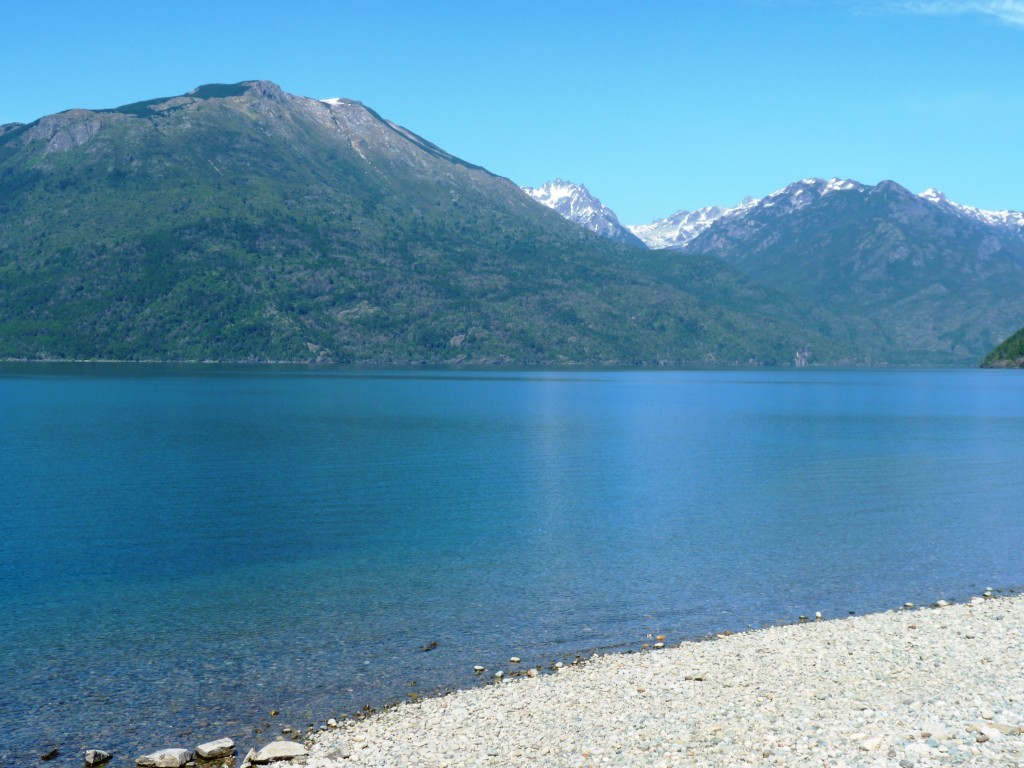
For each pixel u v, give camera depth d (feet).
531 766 75.20
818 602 133.80
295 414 504.43
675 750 75.72
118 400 606.55
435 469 283.59
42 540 177.37
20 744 86.69
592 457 319.06
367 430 415.23
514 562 159.22
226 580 146.92
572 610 129.80
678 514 207.31
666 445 362.33
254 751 81.25
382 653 111.34
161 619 125.59
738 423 481.46
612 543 175.42
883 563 158.61
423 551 168.25
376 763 77.66
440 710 90.84
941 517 204.03
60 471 272.72
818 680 93.76
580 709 88.53
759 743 75.72
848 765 69.72
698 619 125.39
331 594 138.51
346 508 213.87
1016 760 69.41
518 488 245.65
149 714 93.25
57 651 112.37
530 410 566.77
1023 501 226.58
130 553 166.71
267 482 253.85
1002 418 524.11
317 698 96.99
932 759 69.97
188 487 244.22
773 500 227.20
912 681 92.17
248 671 105.29
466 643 115.03
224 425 431.84
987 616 120.57
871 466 297.33
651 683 95.76
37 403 572.10
